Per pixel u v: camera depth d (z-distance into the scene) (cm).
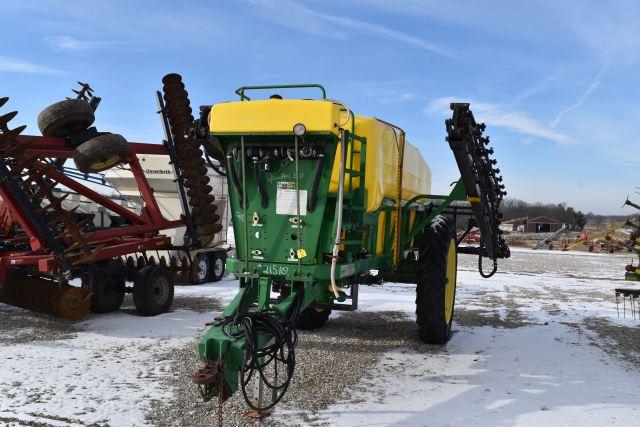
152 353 608
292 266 468
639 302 1097
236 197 489
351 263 517
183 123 868
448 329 700
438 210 687
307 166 462
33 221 708
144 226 870
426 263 660
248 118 455
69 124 762
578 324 837
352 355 613
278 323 414
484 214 651
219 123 463
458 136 535
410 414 437
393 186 634
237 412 433
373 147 537
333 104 441
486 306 1018
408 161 711
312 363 573
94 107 901
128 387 490
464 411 446
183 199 922
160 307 856
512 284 1430
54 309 769
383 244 646
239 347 374
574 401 475
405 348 656
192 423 412
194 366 556
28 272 820
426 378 535
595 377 546
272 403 415
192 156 869
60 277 732
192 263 1176
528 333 756
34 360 573
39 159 820
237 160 479
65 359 579
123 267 884
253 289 477
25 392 473
